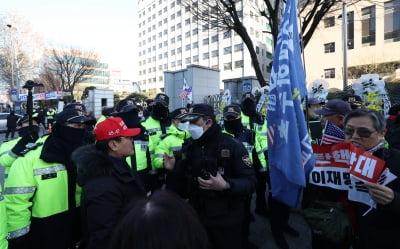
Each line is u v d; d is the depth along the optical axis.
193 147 2.61
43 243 2.35
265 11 10.23
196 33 69.56
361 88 5.27
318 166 2.18
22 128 4.18
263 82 10.29
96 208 1.80
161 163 3.72
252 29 47.44
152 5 86.44
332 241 2.09
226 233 2.41
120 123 2.19
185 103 15.50
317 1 8.45
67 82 31.75
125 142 2.18
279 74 2.24
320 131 3.61
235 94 15.02
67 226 2.46
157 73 85.75
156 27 85.31
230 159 2.46
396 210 1.62
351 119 1.91
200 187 2.37
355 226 2.03
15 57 30.92
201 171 2.24
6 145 3.42
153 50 87.19
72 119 2.43
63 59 30.20
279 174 2.26
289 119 2.12
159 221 0.92
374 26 24.78
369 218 1.83
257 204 4.85
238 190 2.30
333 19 26.11
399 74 19.42
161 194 1.06
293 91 2.15
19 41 31.02
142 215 0.95
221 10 9.53
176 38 77.06
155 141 4.46
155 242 0.89
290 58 2.20
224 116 4.20
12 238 2.20
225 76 61.47
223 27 9.83
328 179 2.12
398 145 3.11
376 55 24.83
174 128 3.81
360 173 1.74
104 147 2.16
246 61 57.38
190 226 0.97
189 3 9.96
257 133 4.38
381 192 1.63
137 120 3.83
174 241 0.91
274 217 3.77
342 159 2.04
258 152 4.16
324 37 28.25
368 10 24.86
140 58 93.44
